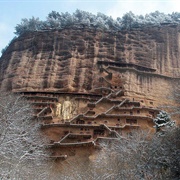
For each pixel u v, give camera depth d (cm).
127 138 2933
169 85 5041
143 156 1794
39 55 5428
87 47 5462
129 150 2061
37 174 1803
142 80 5072
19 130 1939
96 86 4944
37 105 4562
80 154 3797
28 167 1819
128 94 4819
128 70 5125
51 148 3869
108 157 2328
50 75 5094
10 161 1517
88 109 4541
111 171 1950
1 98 3194
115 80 5009
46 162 3184
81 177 2167
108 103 4625
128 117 4309
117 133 3853
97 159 2930
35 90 4938
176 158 1678
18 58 5475
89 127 4162
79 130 4156
